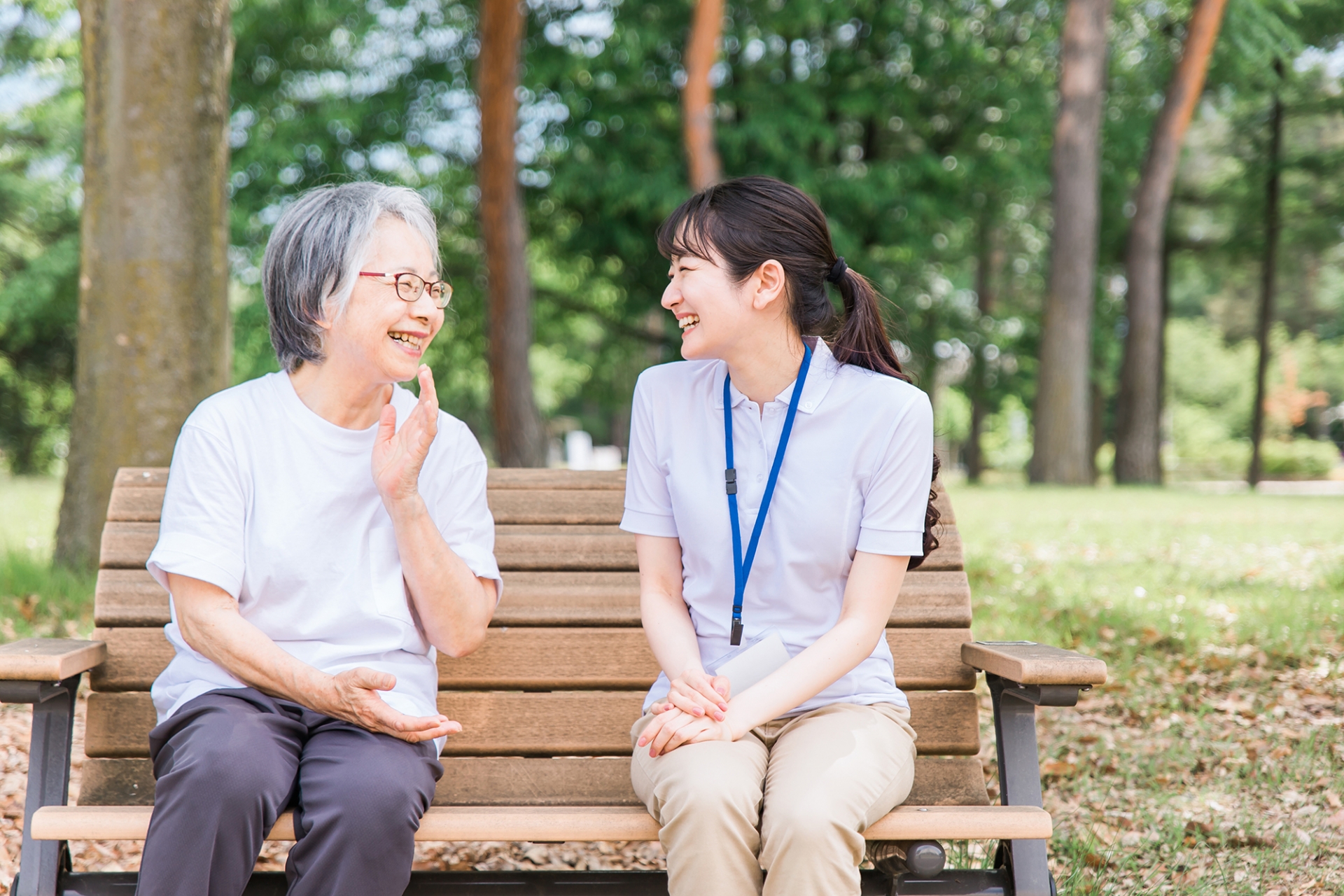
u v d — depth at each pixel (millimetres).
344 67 16906
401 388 2236
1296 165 23250
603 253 17828
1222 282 28812
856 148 18891
